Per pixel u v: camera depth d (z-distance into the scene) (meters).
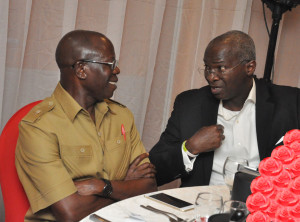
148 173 1.60
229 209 0.95
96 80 1.43
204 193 0.99
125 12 2.39
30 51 2.09
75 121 1.44
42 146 1.35
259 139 1.79
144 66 2.54
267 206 0.76
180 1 2.69
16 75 2.00
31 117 1.38
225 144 1.84
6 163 1.39
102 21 2.32
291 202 0.75
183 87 2.78
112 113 1.59
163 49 2.70
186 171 1.79
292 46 3.04
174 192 1.33
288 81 3.08
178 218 1.07
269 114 1.80
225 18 2.74
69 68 1.43
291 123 1.82
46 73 2.15
